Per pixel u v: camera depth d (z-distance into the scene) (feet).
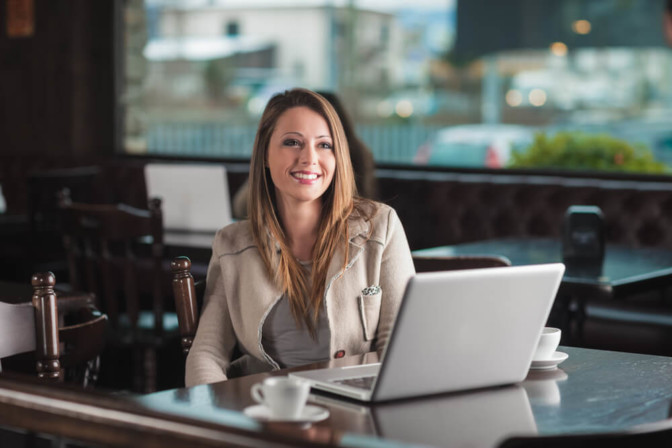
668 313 13.02
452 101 19.02
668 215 15.01
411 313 4.76
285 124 6.80
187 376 6.56
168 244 12.32
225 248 6.91
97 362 7.73
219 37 21.49
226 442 3.41
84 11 22.03
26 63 22.70
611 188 15.58
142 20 22.24
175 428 3.54
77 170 20.15
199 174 13.55
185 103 21.95
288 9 20.74
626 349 13.04
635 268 10.48
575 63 17.72
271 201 6.93
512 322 5.21
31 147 22.82
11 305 6.40
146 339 12.25
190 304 6.82
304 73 20.72
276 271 6.73
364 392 4.97
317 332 6.74
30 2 22.47
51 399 3.92
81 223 12.26
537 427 4.60
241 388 5.24
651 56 17.01
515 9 18.24
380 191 17.76
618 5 17.21
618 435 4.36
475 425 4.62
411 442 4.33
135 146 22.54
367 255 6.86
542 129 18.08
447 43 18.99
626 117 17.29
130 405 3.74
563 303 10.63
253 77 21.24
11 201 22.45
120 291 15.49
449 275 4.81
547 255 11.54
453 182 17.16
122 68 22.47
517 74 18.30
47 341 6.47
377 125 19.90
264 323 6.75
